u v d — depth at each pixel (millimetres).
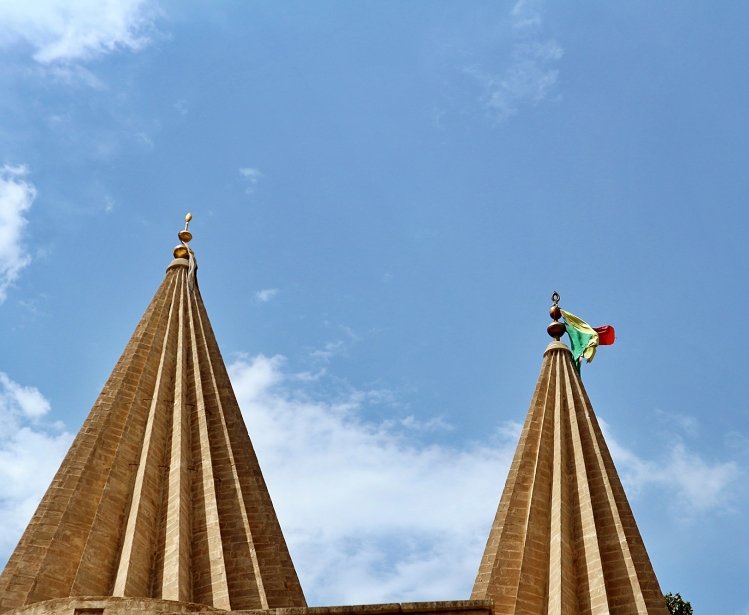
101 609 49000
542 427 67250
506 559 60656
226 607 58094
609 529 61188
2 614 51344
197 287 76375
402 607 47094
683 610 71812
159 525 61188
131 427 65438
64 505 61219
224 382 70438
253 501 64938
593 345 74000
